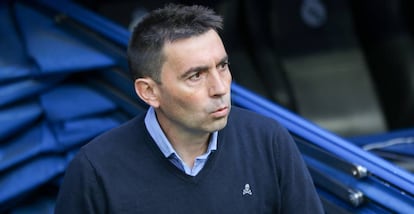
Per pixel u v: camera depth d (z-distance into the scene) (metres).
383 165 5.72
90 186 4.43
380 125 10.60
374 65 10.98
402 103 10.60
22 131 7.46
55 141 7.28
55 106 7.35
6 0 8.56
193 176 4.48
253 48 10.38
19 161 7.08
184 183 4.47
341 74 10.73
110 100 7.61
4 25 8.20
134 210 4.42
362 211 5.70
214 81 4.24
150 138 4.54
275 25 10.59
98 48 7.83
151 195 4.45
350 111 10.52
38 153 7.15
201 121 4.32
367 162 5.81
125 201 4.43
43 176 7.08
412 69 10.52
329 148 6.11
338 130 10.36
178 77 4.25
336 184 5.91
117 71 7.54
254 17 10.37
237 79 10.23
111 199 4.41
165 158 4.49
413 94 10.48
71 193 4.46
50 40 7.88
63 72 7.42
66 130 7.29
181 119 4.37
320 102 10.41
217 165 4.56
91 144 4.60
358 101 10.63
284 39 10.62
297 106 10.30
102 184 4.45
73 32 8.11
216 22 4.34
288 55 10.59
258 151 4.68
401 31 10.71
